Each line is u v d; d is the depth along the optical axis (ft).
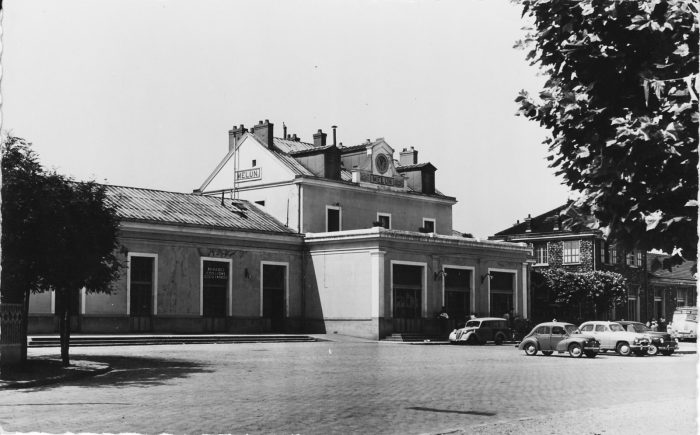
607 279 167.22
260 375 64.85
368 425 38.22
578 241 183.93
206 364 75.72
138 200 127.13
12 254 61.41
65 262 64.90
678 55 24.98
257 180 151.53
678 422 37.11
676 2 24.59
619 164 25.38
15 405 44.21
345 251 134.82
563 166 27.94
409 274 136.56
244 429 36.63
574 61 27.09
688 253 24.95
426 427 37.76
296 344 114.52
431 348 112.37
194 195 142.10
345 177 154.81
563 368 76.95
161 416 40.34
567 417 39.19
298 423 38.63
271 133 152.87
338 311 134.82
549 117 27.84
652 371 73.67
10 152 62.54
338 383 58.95
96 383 57.00
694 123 24.08
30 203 62.13
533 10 28.19
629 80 26.21
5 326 61.62
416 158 178.81
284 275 138.41
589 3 26.00
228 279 128.98
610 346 106.52
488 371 72.18
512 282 157.79
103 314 112.16
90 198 68.64
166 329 119.44
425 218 167.22
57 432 34.99
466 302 147.54
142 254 117.19
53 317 107.24
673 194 24.95
